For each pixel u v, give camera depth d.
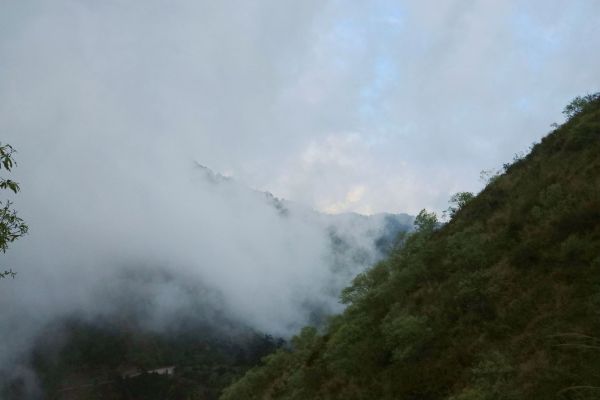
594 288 10.31
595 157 16.77
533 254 13.41
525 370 9.33
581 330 9.32
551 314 10.59
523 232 15.55
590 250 11.73
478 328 12.27
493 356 10.42
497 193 21.44
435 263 18.56
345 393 14.49
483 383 9.73
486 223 19.09
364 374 14.79
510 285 13.12
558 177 17.75
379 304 18.83
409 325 13.87
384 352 14.91
